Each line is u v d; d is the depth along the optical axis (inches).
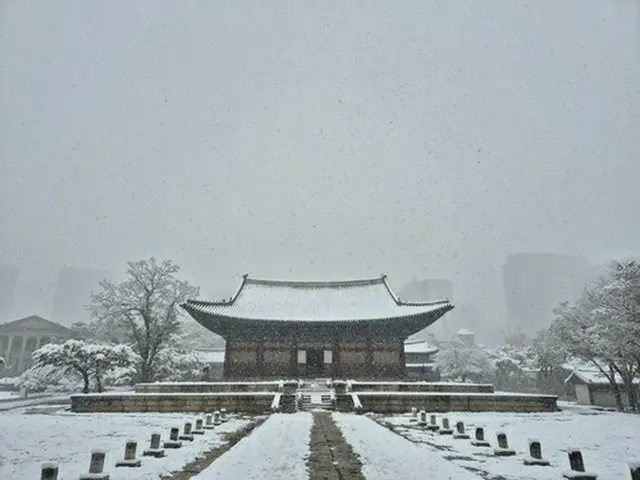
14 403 1557.6
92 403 1160.8
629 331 1277.1
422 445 624.7
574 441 698.2
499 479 416.5
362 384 1358.3
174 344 2203.5
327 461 449.4
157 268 2119.8
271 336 1817.2
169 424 890.1
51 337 3139.8
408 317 1736.0
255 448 525.7
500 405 1223.5
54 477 357.7
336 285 2167.8
